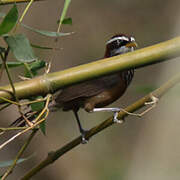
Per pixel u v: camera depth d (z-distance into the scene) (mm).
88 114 14117
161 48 4582
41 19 15836
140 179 13625
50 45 15195
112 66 4629
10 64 5027
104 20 16516
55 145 13820
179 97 5551
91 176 13773
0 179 4980
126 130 14539
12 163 5125
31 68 5113
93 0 16688
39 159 13359
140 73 15273
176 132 13992
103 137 14445
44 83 4707
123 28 16562
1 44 12391
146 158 14062
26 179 5492
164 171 13570
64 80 4703
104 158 14141
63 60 15625
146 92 5504
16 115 13156
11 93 4723
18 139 12930
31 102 4832
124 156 14234
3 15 4723
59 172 13602
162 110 14195
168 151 13875
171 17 16578
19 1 5250
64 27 16094
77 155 14047
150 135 14312
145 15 16688
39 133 13602
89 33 16250
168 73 14875
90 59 15891
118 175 13617
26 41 4379
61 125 14188
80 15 16422
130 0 16797
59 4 16141
